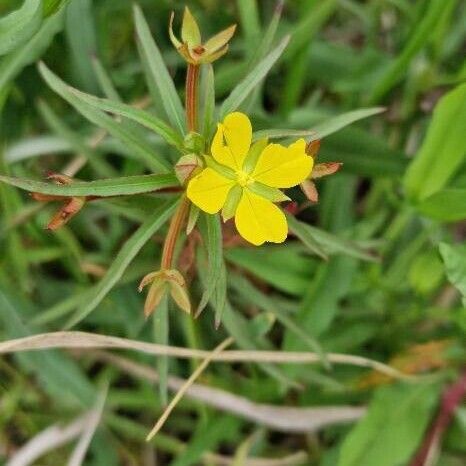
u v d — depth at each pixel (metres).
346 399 0.20
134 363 0.20
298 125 0.20
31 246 0.20
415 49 0.18
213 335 0.20
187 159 0.12
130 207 0.15
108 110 0.13
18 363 0.20
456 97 0.16
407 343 0.20
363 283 0.20
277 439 0.21
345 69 0.21
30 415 0.20
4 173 0.19
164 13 0.20
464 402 0.19
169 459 0.21
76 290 0.20
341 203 0.20
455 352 0.19
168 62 0.20
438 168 0.18
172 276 0.13
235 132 0.12
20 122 0.20
